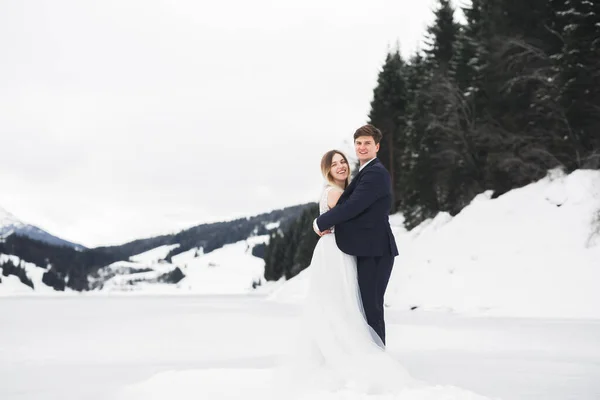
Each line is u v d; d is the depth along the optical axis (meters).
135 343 9.10
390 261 4.56
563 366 6.12
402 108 51.62
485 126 29.39
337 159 4.75
